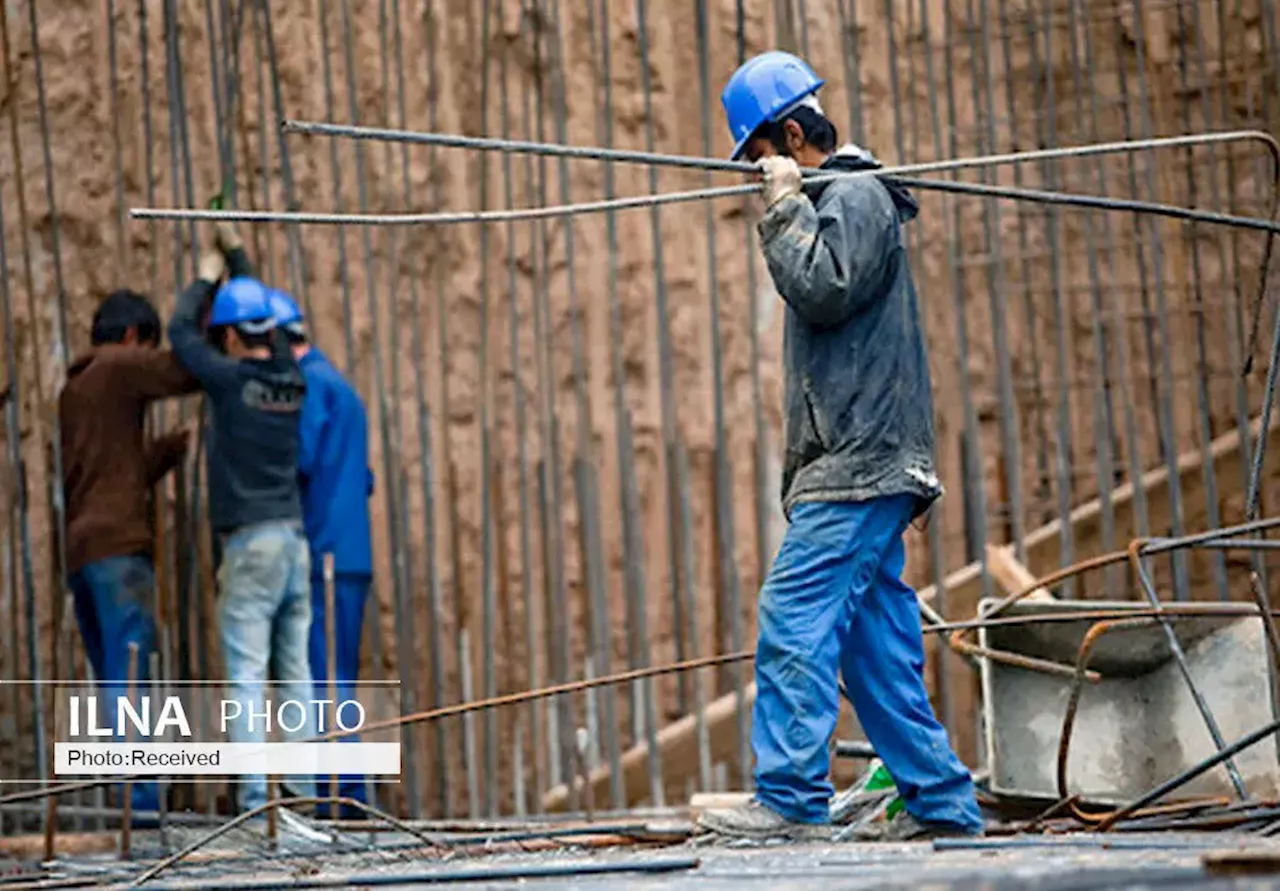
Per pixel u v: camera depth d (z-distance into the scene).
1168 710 16.73
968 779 14.39
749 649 22.88
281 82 23.61
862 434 13.92
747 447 23.22
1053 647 16.86
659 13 23.55
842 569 13.98
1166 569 22.12
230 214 12.77
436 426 23.34
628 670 22.92
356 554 21.70
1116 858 11.09
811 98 14.59
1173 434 21.44
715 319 22.02
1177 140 14.10
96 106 23.81
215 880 13.52
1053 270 22.02
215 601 22.45
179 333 20.58
